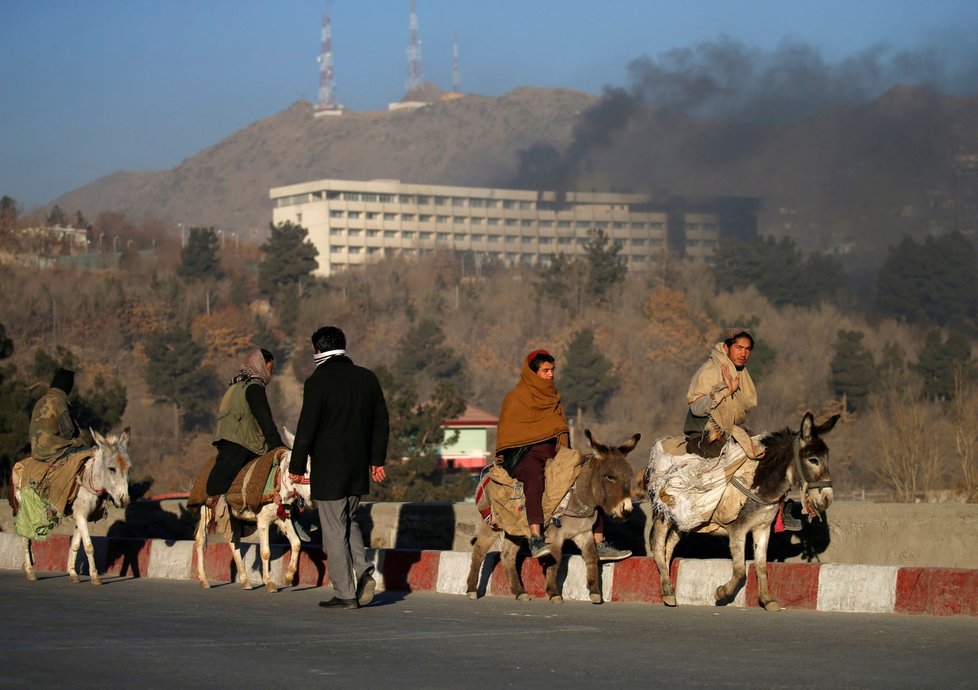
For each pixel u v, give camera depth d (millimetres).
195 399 119750
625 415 121000
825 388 120625
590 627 10258
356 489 11695
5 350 51688
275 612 11320
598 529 13250
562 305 156750
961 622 10477
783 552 13930
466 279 188000
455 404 60969
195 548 16531
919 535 13148
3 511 21422
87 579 15898
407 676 7770
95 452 15031
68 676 7680
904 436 45406
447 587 14062
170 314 152875
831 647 9039
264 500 13492
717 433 11984
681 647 9055
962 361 101312
